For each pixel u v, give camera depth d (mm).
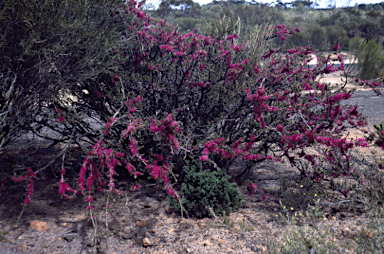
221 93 3225
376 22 38812
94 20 2969
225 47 3824
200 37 3551
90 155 2510
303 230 2418
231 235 2572
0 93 2686
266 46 3746
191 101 3432
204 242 2465
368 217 2811
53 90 2811
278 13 32188
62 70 2787
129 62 3494
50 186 3342
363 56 12172
